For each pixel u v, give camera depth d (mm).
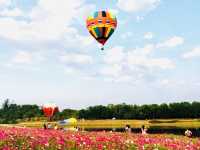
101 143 24438
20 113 189875
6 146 22391
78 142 24500
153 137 30578
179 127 118562
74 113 176000
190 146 25375
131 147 23797
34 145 23203
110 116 194375
